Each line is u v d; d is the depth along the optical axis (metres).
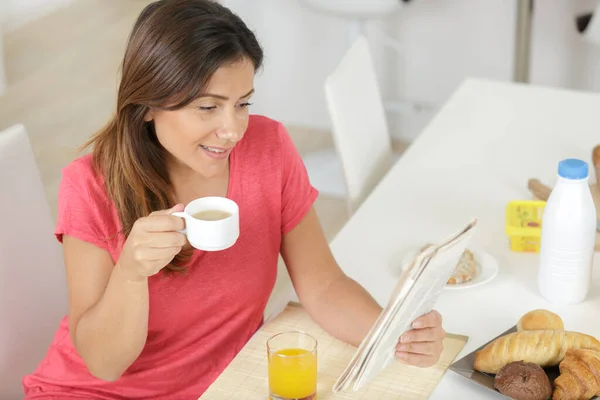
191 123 1.40
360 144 2.47
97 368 1.55
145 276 1.39
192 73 1.35
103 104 4.70
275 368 1.39
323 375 1.50
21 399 1.80
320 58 4.36
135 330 1.48
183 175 1.62
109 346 1.50
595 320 1.63
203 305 1.64
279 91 4.50
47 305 1.86
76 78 5.01
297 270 1.74
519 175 2.22
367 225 2.00
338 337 1.63
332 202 3.89
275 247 1.72
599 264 1.81
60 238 1.58
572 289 1.66
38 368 1.68
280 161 1.70
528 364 1.38
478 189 2.16
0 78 4.79
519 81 3.96
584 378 1.35
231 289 1.66
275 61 4.43
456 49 4.19
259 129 1.70
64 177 1.57
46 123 4.52
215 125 1.41
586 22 3.75
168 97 1.38
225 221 1.30
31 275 1.82
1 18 5.53
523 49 3.89
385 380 1.47
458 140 2.43
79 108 4.66
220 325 1.69
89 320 1.50
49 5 5.85
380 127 2.64
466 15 4.11
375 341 1.26
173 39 1.35
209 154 1.45
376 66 4.35
